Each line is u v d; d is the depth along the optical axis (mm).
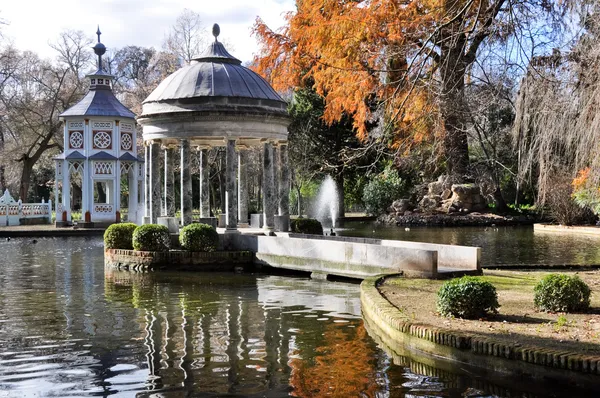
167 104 22641
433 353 9477
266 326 12125
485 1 15211
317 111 44875
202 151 25922
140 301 15180
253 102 22734
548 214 39625
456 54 16438
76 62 53094
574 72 14367
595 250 24750
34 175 68062
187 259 21016
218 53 24125
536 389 8195
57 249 29125
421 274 15656
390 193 46031
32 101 52062
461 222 39625
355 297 15359
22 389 8516
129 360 9852
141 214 43750
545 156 15195
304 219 26203
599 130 13539
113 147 41906
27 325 12508
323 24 18672
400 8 18109
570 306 10938
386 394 8070
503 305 11648
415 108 18094
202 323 12500
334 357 9828
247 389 8352
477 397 7930
